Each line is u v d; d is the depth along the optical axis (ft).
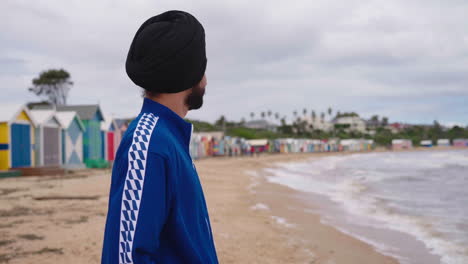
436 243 23.06
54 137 69.67
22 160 61.05
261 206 36.40
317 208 36.47
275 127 518.78
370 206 38.01
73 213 27.09
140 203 3.22
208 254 3.84
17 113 59.06
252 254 18.80
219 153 202.90
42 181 50.65
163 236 3.58
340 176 83.05
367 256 19.90
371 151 425.69
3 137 57.88
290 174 90.63
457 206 37.83
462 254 20.70
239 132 301.63
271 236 23.18
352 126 622.95
